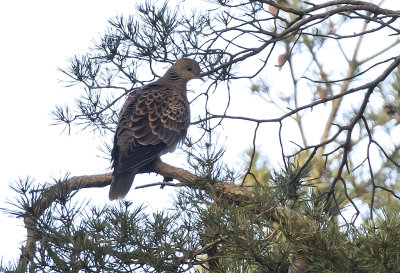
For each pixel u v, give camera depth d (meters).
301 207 7.67
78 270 6.68
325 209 8.54
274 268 6.71
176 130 11.79
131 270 6.92
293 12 10.32
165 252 6.79
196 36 10.82
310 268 6.59
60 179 7.25
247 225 6.52
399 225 6.17
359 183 16.69
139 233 6.96
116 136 11.30
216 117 10.15
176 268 6.95
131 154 11.02
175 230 7.11
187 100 12.40
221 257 7.02
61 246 6.77
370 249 6.16
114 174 10.74
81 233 6.96
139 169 11.20
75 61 10.79
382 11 10.12
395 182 16.64
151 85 12.44
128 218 7.00
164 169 9.09
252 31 10.38
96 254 6.68
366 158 10.02
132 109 11.64
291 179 8.44
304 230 6.62
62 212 7.07
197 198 7.36
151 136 11.37
